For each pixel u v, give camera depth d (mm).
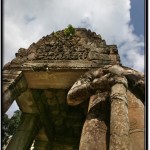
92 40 14031
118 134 7344
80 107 15945
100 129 8656
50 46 14172
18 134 13852
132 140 7766
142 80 9445
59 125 16969
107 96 9258
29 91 13984
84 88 9523
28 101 14406
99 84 9484
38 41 14766
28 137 13820
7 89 11961
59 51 13672
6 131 19000
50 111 16297
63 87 13219
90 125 8750
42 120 15469
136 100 8992
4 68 13188
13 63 13500
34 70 12891
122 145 7055
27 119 14547
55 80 13016
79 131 16906
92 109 9234
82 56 13016
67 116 16516
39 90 14609
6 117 19469
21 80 13008
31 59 13578
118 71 9484
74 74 12484
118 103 8227
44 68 12797
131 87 9477
